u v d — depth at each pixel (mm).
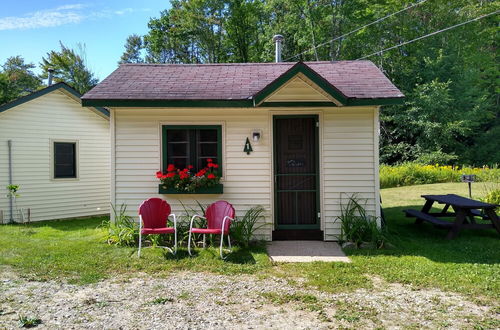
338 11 22609
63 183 11219
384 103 6254
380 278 4699
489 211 6621
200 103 6379
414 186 15688
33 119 10578
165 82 7207
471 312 3641
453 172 17203
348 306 3797
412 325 3352
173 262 5309
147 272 4934
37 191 10641
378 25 23000
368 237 6320
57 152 11172
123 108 6770
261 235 6785
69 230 8375
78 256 5547
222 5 27578
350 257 5641
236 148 6840
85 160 11758
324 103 6480
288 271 4988
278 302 3912
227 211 5984
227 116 6836
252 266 5176
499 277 4617
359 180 6699
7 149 10078
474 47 24375
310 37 23438
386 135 23359
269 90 6066
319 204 6805
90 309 3719
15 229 8312
